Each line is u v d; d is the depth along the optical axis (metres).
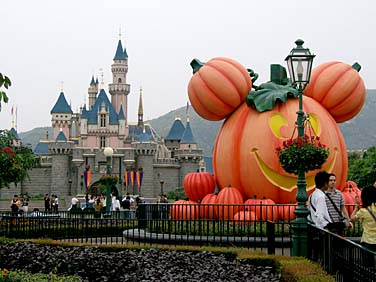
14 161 20.66
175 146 142.25
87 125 121.56
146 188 114.81
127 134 134.62
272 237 14.38
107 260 13.95
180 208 21.36
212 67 21.16
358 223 18.45
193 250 14.41
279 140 20.03
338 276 9.89
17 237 20.02
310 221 13.05
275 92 20.77
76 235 20.83
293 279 10.26
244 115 21.03
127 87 144.25
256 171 20.19
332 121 21.02
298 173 13.57
